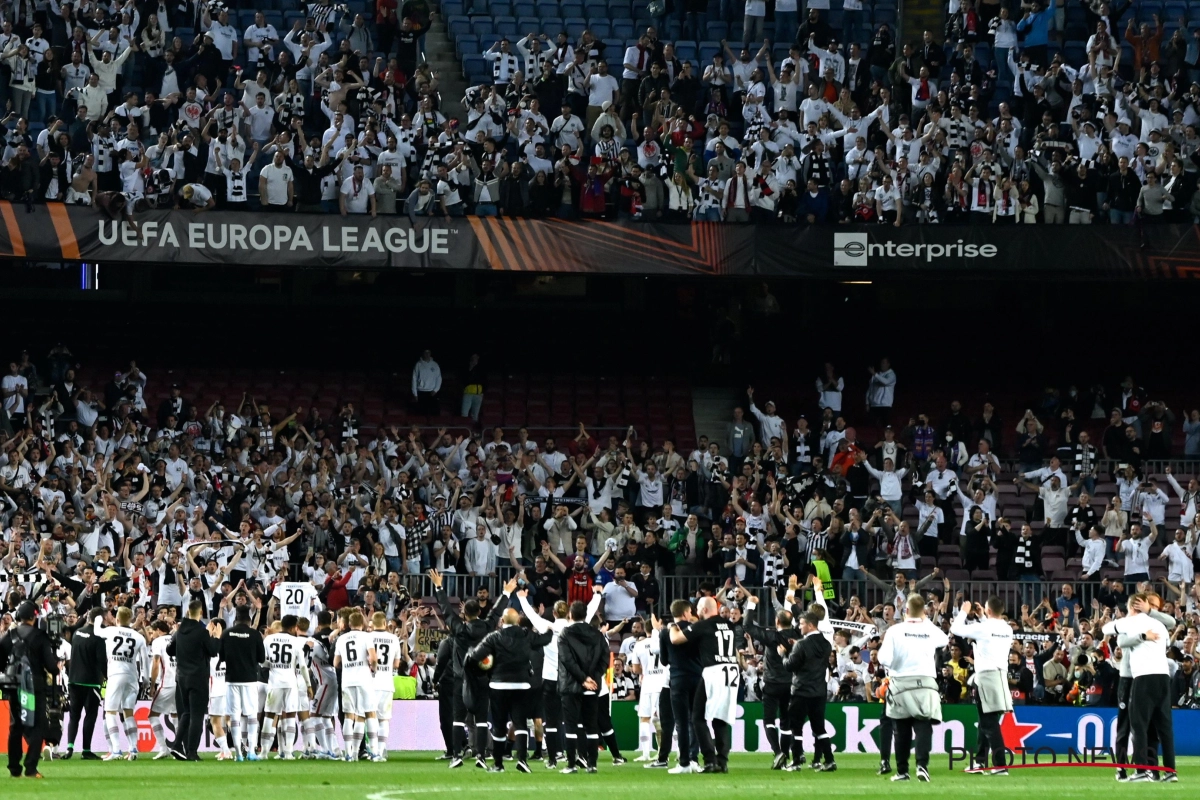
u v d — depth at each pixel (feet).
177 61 223.51
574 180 212.02
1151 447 215.51
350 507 189.57
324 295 237.25
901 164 214.69
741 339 233.14
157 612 152.35
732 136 228.43
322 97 221.25
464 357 238.89
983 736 117.19
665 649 119.34
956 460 211.20
